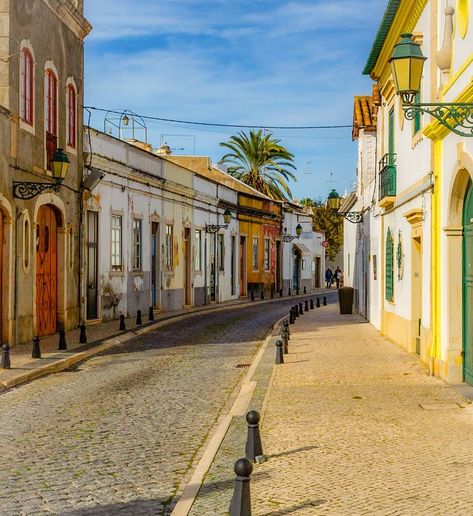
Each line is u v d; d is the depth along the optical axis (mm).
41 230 18938
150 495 6738
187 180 32656
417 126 14945
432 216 12812
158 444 8711
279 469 7188
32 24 17828
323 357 15703
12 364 14359
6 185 16172
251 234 44094
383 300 20531
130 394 11945
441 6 12453
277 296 46438
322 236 62812
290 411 10070
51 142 19219
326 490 6457
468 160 10508
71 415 10281
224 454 8023
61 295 20312
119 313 24953
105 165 23344
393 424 9109
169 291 30531
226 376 13867
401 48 9391
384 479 6773
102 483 7094
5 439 8859
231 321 26484
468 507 5941
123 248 25203
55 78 19656
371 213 23938
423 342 14273
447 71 11953
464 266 11859
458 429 8781
